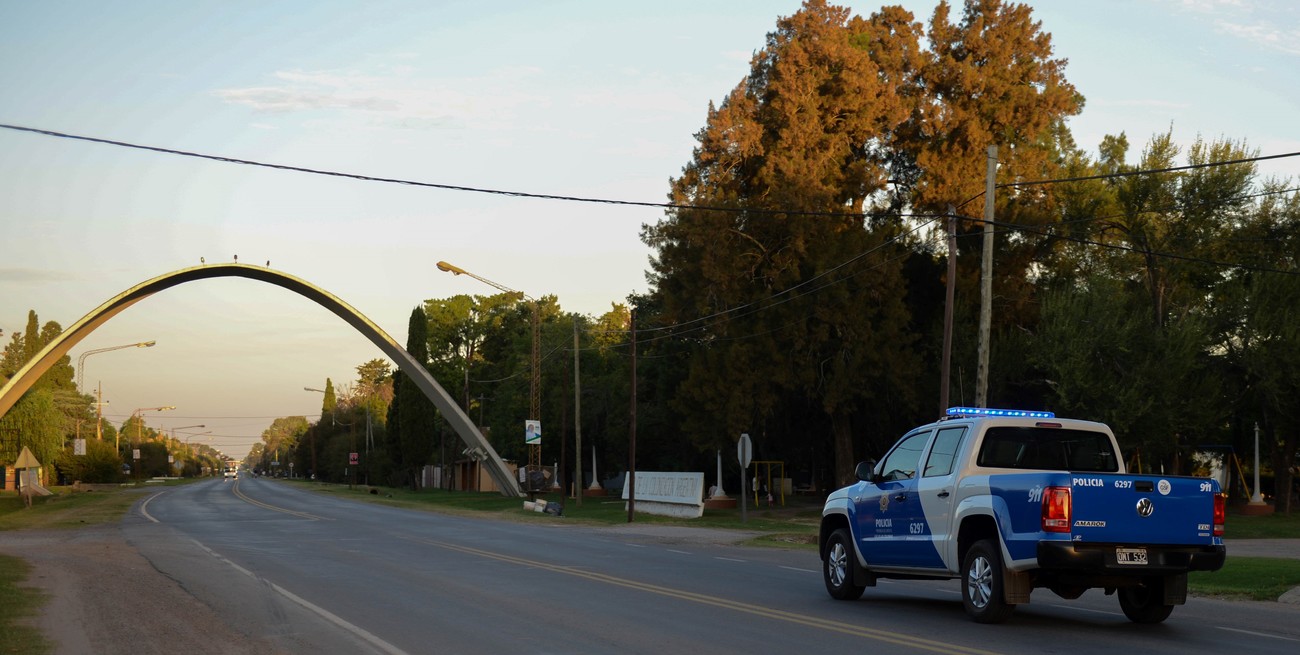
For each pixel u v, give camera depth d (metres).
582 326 77.81
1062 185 47.47
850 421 51.12
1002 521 11.84
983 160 46.25
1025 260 45.62
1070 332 37.44
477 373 102.38
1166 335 38.62
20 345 119.75
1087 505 11.28
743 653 10.02
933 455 13.50
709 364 45.66
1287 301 40.47
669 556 22.73
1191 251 41.97
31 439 77.38
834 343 45.34
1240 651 10.22
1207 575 17.75
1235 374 41.56
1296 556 22.36
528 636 11.09
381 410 162.00
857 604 14.17
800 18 46.66
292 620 12.39
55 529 34.84
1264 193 41.94
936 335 45.78
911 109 47.50
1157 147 42.50
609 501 60.25
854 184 46.28
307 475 178.88
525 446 77.50
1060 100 46.91
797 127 45.25
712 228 44.59
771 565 20.64
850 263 43.03
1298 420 41.59
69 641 11.01
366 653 10.16
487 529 33.12
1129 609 12.52
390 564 19.88
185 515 42.91
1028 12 47.72
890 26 48.56
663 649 10.27
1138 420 36.66
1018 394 44.75
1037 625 12.09
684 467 65.50
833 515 15.27
